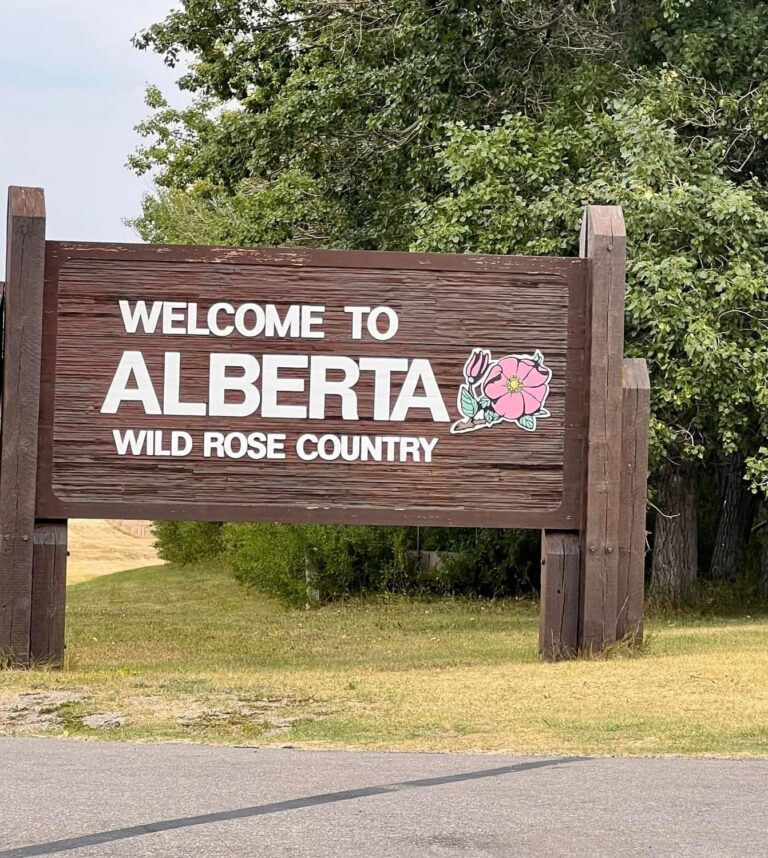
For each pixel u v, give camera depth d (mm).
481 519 13016
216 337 12898
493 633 18188
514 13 21062
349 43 23359
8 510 12453
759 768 7734
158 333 12859
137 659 14531
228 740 8609
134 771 7484
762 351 17266
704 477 25922
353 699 10164
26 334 12555
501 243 18422
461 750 8289
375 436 12984
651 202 17250
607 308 12930
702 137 19422
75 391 12766
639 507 13047
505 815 6516
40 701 10062
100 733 8844
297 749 8289
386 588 24500
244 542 26484
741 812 6641
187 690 10617
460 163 18609
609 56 21344
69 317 12781
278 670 12688
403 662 13805
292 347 12945
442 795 6934
